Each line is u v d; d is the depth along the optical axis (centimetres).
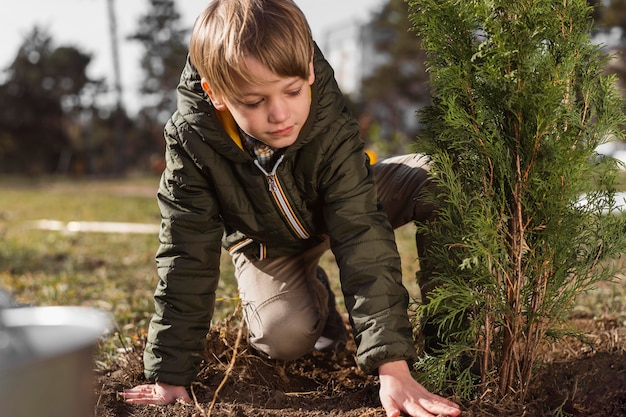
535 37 213
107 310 424
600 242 230
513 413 221
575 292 230
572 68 212
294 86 214
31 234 892
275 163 243
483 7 214
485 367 231
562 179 213
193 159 244
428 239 257
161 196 256
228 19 214
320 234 274
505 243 226
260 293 288
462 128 222
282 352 280
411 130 4347
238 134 238
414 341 261
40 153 4406
